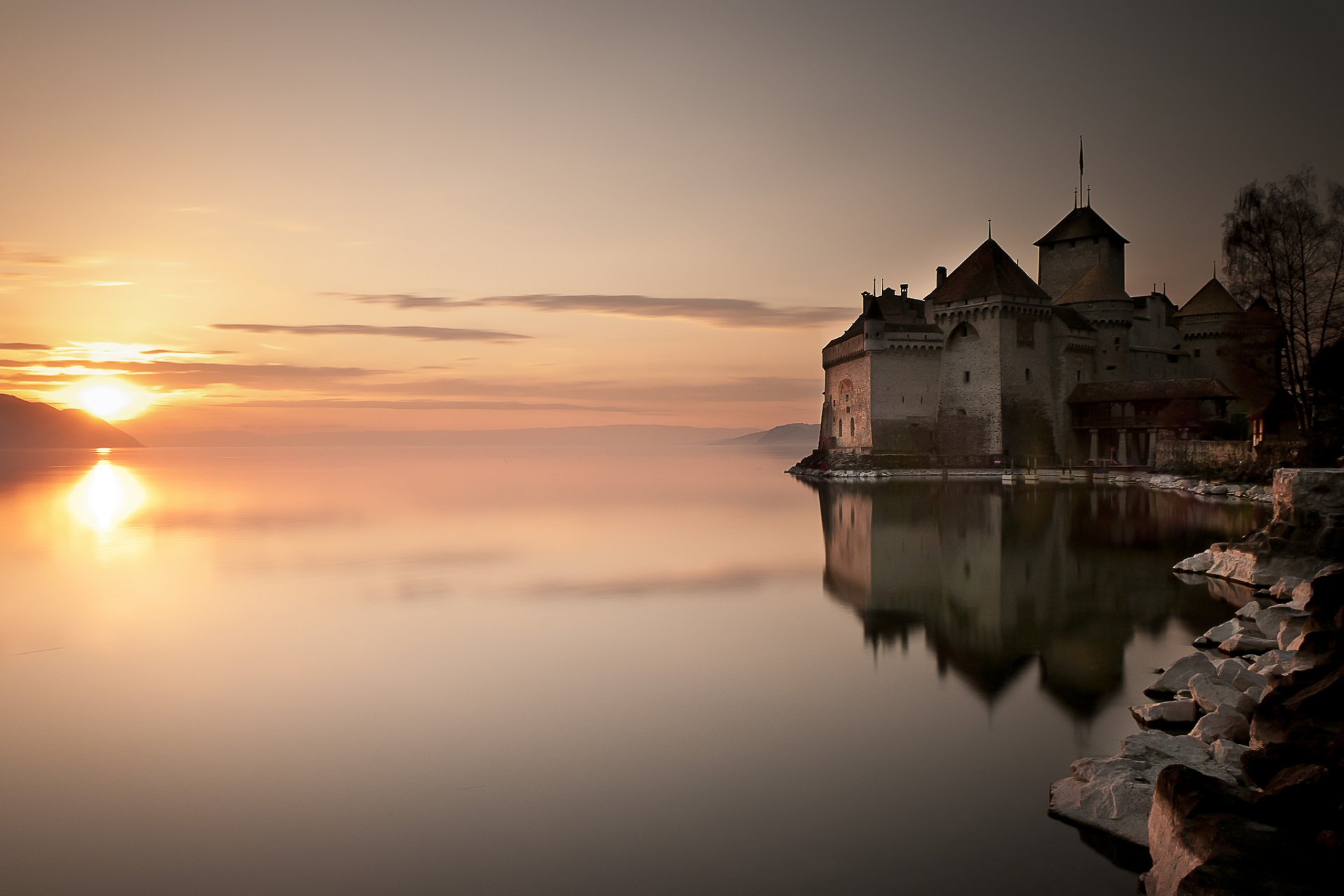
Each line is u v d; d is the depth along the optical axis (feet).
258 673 58.80
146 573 102.42
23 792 39.27
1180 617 71.15
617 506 198.08
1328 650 36.45
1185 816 26.04
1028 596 81.46
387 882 31.04
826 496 220.43
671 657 61.87
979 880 30.17
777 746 43.60
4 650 65.57
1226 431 228.84
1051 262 316.60
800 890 29.78
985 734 44.93
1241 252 163.73
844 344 310.65
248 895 30.42
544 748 43.93
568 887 30.37
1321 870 21.94
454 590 89.97
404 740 45.37
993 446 269.85
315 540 134.82
